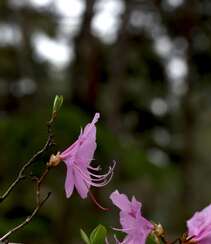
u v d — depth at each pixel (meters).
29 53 17.45
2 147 10.04
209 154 24.16
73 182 2.72
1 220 7.49
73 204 11.13
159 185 12.02
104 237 2.92
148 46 18.92
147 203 19.73
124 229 2.53
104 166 10.85
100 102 15.23
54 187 11.06
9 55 17.58
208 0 17.09
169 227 19.05
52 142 2.70
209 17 17.48
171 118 20.42
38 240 9.27
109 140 10.73
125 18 15.46
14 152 10.04
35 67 18.16
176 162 19.33
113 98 15.24
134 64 19.20
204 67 19.23
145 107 20.25
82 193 2.71
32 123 10.09
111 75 15.50
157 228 2.54
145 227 2.54
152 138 20.02
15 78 17.42
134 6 15.58
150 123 20.38
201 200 23.80
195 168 23.78
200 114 22.31
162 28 18.05
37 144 10.00
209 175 24.25
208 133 23.66
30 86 16.86
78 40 13.79
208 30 17.81
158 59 19.69
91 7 13.80
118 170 11.30
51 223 10.95
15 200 10.02
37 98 16.69
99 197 11.34
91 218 11.26
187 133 18.83
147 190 18.92
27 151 10.02
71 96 13.61
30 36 17.56
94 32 14.06
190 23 17.44
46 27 17.70
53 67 19.02
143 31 18.27
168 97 20.66
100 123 12.12
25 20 17.53
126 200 2.53
